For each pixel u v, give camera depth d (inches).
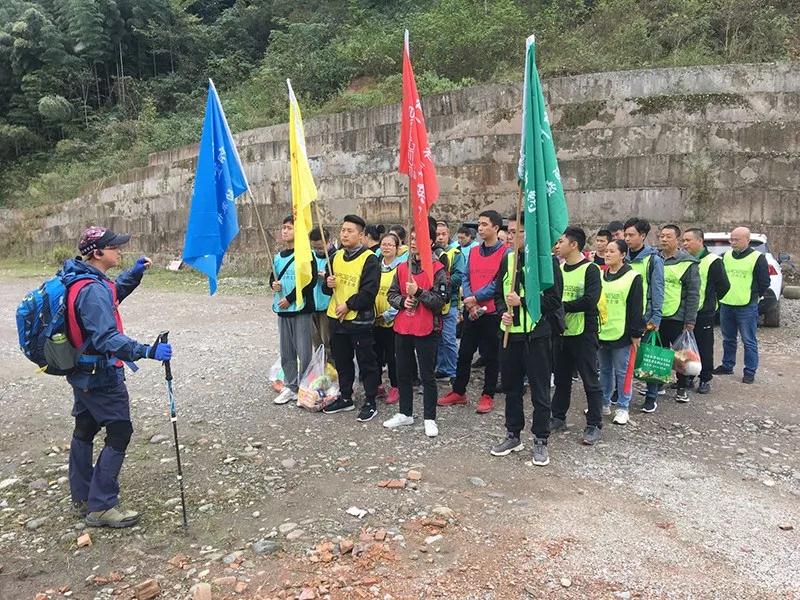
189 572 123.0
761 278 251.6
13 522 146.3
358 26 831.7
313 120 633.6
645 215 480.1
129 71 1173.1
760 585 116.5
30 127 1163.9
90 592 118.3
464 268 243.8
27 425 215.5
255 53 1123.3
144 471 172.6
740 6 578.2
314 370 224.4
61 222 979.3
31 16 1097.4
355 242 208.5
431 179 191.8
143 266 157.1
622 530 136.6
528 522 140.0
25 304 131.9
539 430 173.3
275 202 666.2
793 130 449.7
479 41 636.1
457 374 226.7
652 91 481.7
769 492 156.6
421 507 147.6
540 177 161.6
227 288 589.6
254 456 180.9
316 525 139.6
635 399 237.5
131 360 132.3
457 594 114.1
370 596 113.7
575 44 594.9
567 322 189.3
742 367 285.0
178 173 759.7
